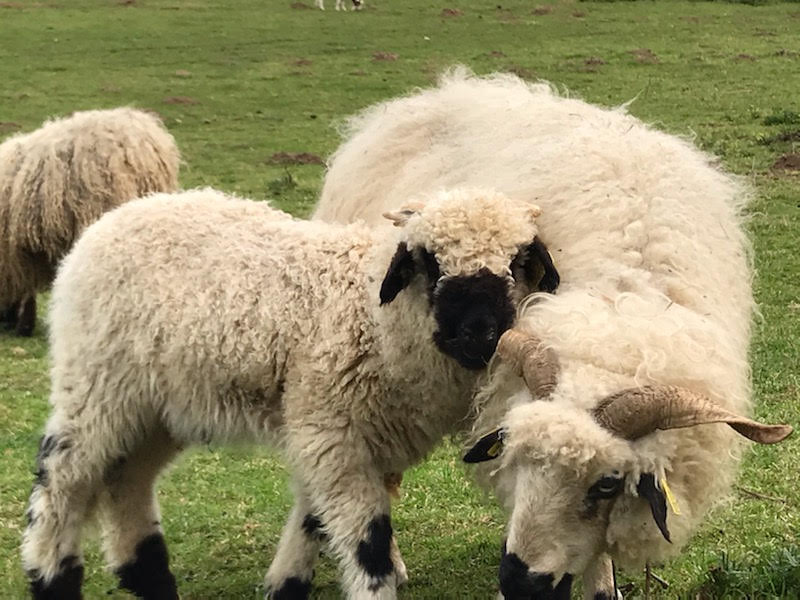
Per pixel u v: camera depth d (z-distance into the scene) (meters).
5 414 4.27
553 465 2.31
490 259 2.53
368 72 11.53
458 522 3.25
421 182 3.07
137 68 12.00
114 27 14.09
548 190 2.70
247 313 2.68
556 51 12.01
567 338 2.40
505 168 2.84
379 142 3.28
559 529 2.34
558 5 14.94
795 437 3.48
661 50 11.83
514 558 2.35
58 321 2.86
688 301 2.54
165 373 2.73
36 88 11.16
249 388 2.70
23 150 5.46
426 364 2.61
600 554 2.45
